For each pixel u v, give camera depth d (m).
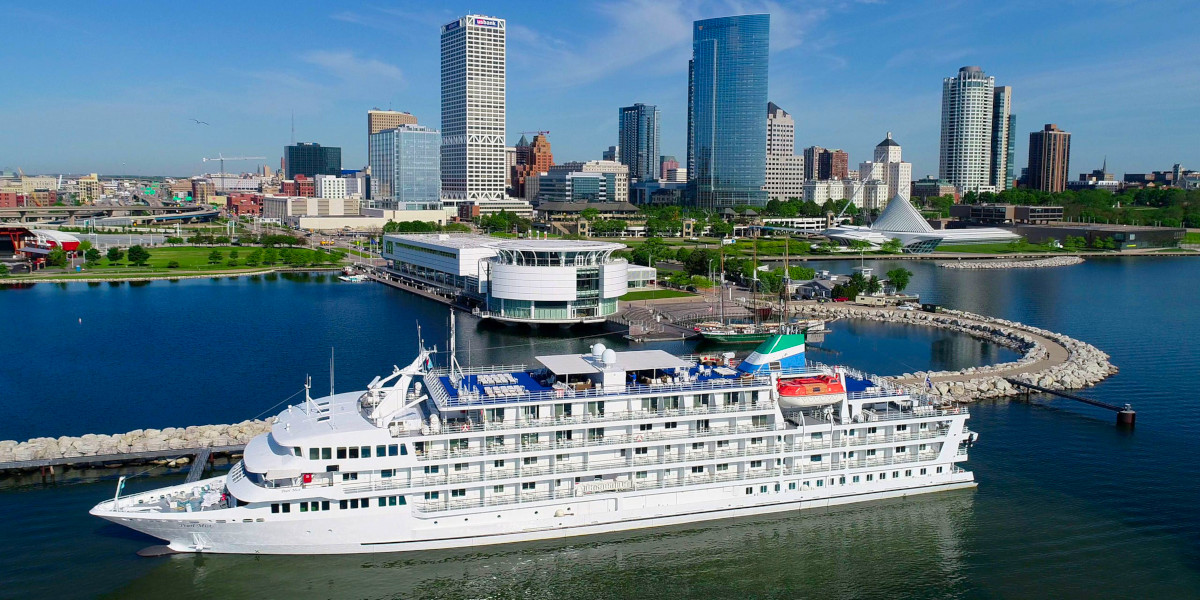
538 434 74.88
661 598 68.38
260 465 69.44
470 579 70.94
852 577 71.62
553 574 71.69
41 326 183.88
